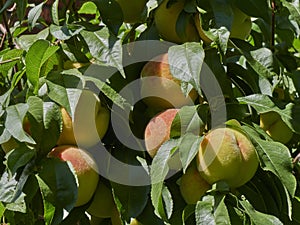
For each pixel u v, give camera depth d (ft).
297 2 4.05
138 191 3.68
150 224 3.68
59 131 3.63
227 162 3.53
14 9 4.56
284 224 3.79
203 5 3.73
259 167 3.73
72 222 3.74
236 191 3.63
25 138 3.51
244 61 3.96
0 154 3.97
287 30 4.59
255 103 3.73
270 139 3.69
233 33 3.92
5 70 4.00
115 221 3.80
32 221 3.80
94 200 3.80
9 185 3.68
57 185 3.59
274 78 3.99
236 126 3.62
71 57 3.85
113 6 3.89
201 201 3.52
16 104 3.67
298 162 4.11
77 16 4.16
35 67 3.72
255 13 3.80
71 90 3.60
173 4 3.82
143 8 3.97
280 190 3.71
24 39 3.99
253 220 3.48
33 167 3.65
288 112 3.75
